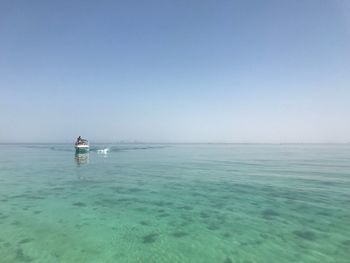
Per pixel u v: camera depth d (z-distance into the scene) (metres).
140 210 14.61
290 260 8.80
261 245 9.98
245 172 29.70
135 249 9.68
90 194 18.42
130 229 11.70
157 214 13.89
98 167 34.59
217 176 26.53
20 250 9.47
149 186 21.27
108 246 9.89
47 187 20.88
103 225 12.17
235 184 22.12
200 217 13.41
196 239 10.60
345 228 11.66
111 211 14.38
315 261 8.72
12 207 15.05
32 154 63.50
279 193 18.64
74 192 19.05
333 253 9.27
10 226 11.88
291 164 39.41
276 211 14.28
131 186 21.28
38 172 29.53
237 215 13.66
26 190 19.69
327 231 11.33
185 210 14.62
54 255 9.14
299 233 11.12
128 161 44.12
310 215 13.53
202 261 8.79
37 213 13.92
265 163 41.50
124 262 8.70
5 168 33.28
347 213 13.86
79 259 8.85
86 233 11.16
